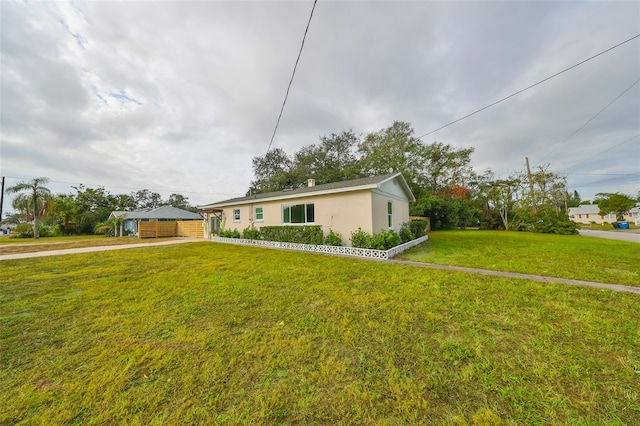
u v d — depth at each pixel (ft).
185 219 82.89
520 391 5.82
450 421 5.04
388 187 34.81
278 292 13.65
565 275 16.74
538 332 8.70
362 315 10.37
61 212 83.30
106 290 14.38
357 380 6.31
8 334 9.09
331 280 15.93
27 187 70.74
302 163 85.40
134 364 7.12
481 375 6.40
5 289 14.71
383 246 25.44
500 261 22.02
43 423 5.15
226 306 11.65
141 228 63.21
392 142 77.56
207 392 5.98
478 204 77.46
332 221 31.32
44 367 7.07
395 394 5.81
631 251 26.71
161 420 5.18
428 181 79.92
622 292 12.92
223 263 22.43
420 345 7.95
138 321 10.12
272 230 36.83
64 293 13.91
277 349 7.84
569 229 54.65
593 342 7.97
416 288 13.99
